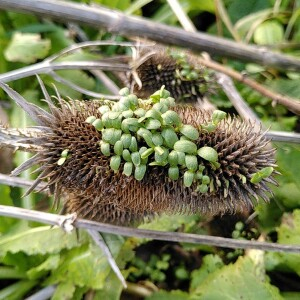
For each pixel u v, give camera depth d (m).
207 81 0.19
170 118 0.12
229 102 0.21
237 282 0.18
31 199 0.20
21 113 0.21
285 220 0.18
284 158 0.18
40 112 0.14
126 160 0.13
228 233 0.19
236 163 0.13
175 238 0.17
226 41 0.09
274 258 0.18
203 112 0.14
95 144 0.13
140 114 0.13
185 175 0.13
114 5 0.23
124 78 0.20
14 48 0.22
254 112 0.21
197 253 0.21
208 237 0.17
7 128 0.14
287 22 0.22
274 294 0.18
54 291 0.20
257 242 0.17
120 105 0.13
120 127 0.13
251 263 0.18
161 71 0.18
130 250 0.20
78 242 0.19
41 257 0.20
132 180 0.14
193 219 0.19
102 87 0.23
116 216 0.17
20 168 0.14
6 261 0.20
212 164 0.13
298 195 0.19
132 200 0.14
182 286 0.21
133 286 0.20
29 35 0.22
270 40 0.21
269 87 0.21
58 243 0.19
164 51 0.18
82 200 0.17
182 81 0.19
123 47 0.24
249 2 0.23
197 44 0.09
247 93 0.21
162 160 0.13
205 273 0.19
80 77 0.22
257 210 0.19
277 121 0.21
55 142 0.14
